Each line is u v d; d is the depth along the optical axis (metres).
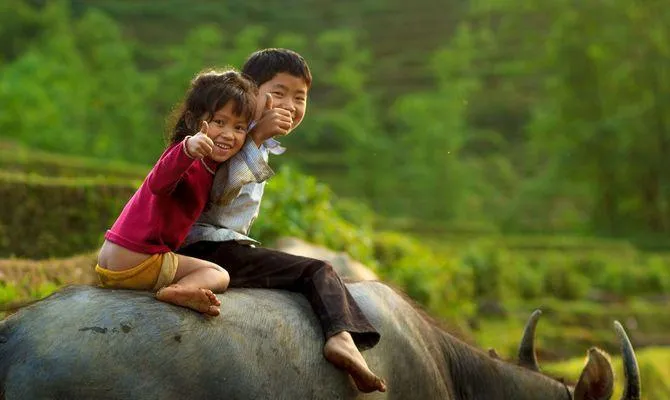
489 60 74.94
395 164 59.41
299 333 6.49
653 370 18.42
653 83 54.50
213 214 6.76
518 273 33.66
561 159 55.09
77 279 12.20
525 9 57.41
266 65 7.10
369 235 19.14
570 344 27.25
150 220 6.25
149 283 6.27
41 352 5.73
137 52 71.75
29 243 16.06
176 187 6.30
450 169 57.06
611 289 37.25
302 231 16.34
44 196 16.28
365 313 7.09
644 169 54.56
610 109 55.56
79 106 44.78
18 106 38.47
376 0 83.19
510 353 22.92
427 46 77.88
